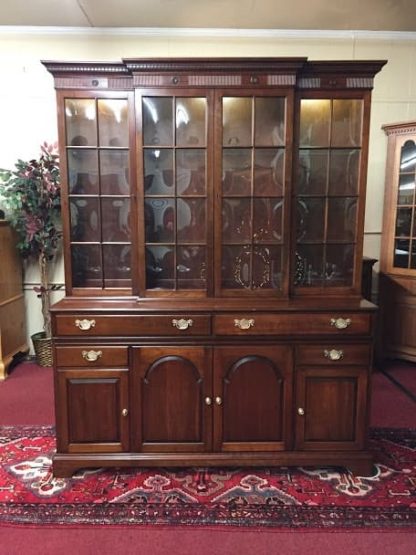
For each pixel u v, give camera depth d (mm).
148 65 2039
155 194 2211
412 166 3438
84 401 2121
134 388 2121
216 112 2102
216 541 1730
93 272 2297
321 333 2102
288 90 2084
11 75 3529
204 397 2131
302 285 2297
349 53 3564
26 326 3824
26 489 2051
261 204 2213
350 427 2160
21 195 3332
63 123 2148
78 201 2256
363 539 1742
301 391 2139
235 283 2262
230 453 2156
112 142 2227
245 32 3496
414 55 3586
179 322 2090
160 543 1718
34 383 3320
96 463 2139
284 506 1931
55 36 3484
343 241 2283
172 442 2156
